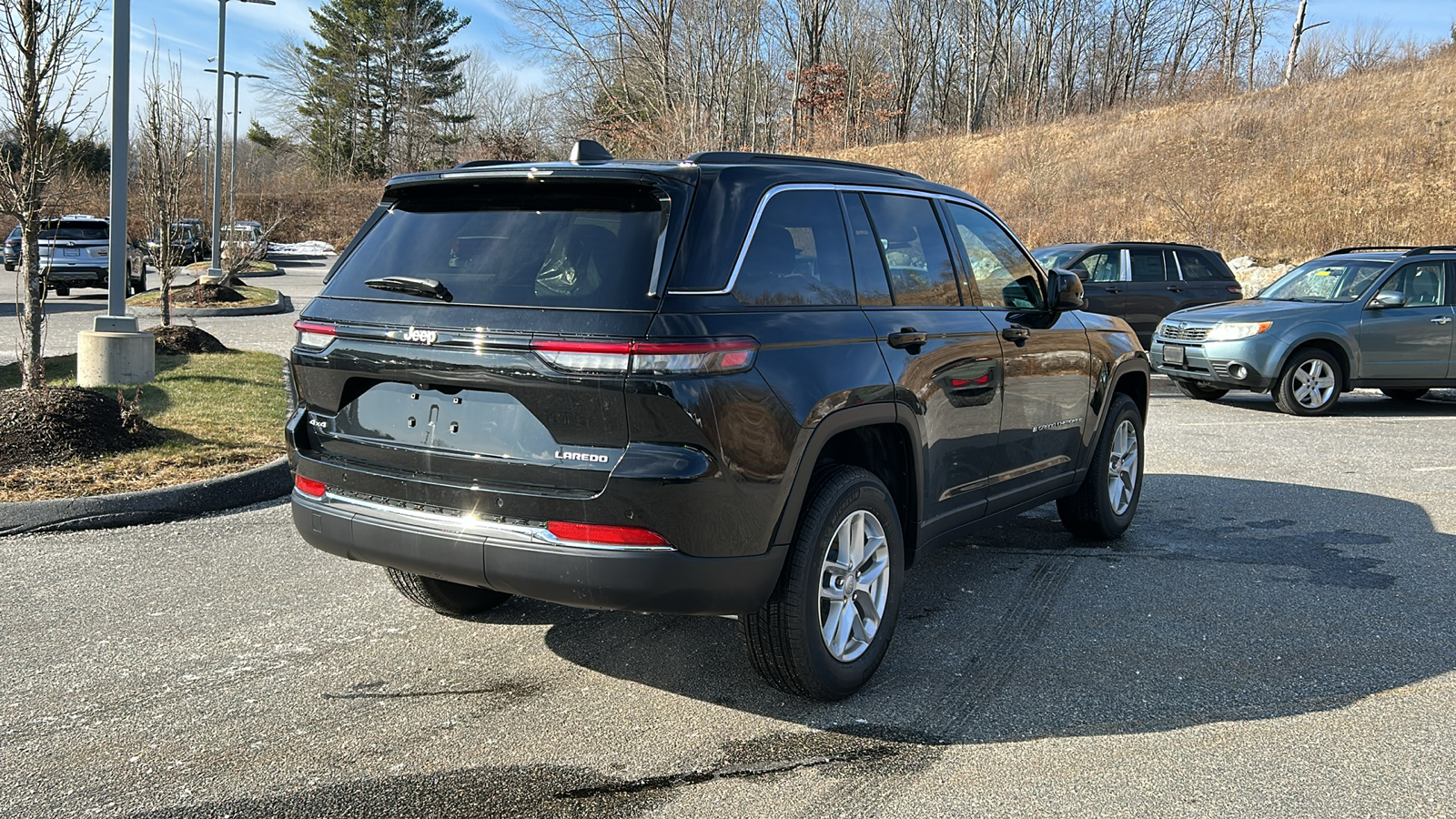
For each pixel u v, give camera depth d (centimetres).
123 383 942
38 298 731
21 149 748
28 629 419
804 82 4378
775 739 334
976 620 452
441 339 324
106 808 286
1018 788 303
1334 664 402
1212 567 534
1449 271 1155
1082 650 417
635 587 306
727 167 342
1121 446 588
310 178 7600
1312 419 1087
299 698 360
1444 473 782
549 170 331
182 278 2539
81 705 350
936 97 6694
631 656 404
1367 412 1159
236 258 2092
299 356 369
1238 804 294
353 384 356
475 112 7725
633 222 321
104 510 566
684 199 321
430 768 312
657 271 309
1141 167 3294
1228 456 852
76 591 465
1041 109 5650
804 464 335
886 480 408
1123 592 491
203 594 464
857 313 373
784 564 338
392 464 342
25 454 636
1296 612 464
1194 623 448
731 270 325
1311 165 2931
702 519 307
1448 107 3131
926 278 425
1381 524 625
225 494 611
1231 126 3416
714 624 440
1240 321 1124
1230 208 2756
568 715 350
